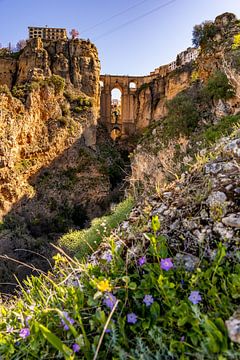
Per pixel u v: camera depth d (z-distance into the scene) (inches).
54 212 1250.6
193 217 72.2
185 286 56.9
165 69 2119.8
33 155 1309.1
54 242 933.2
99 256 89.0
